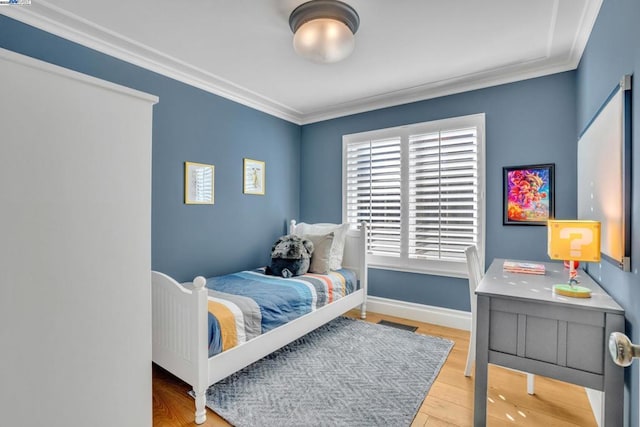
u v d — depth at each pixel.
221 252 3.21
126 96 1.08
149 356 1.14
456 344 2.80
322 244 3.25
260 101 3.54
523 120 2.80
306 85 3.11
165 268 2.71
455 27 2.12
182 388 2.11
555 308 1.42
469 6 1.89
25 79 0.86
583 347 1.38
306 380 2.20
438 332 3.06
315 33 1.96
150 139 1.14
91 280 1.00
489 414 1.87
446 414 1.86
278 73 2.84
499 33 2.19
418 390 2.09
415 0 1.84
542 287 1.67
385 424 1.77
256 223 3.61
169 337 1.98
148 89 2.59
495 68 2.73
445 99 3.20
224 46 2.37
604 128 1.63
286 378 2.22
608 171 1.57
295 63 2.65
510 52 2.46
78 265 0.97
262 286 2.66
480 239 2.99
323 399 1.99
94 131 1.00
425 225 3.29
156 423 1.77
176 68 2.72
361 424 1.77
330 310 2.93
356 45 2.35
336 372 2.31
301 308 2.57
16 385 0.86
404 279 3.45
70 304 0.95
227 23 2.08
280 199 3.93
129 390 1.09
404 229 3.42
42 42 2.02
